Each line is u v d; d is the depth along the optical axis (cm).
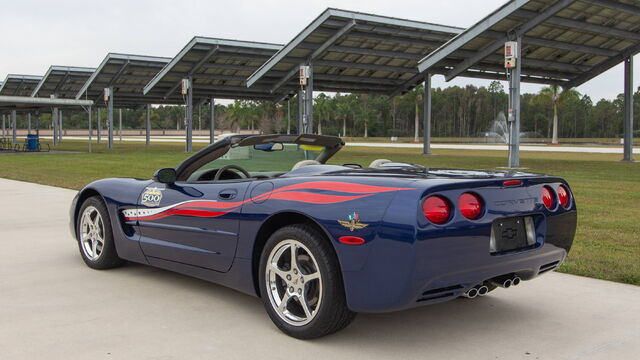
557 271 448
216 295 378
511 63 1703
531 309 350
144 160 2177
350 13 2133
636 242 560
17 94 4453
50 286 397
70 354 271
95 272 439
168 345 285
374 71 2881
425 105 2872
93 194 461
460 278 268
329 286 279
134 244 409
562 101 6488
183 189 374
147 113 4641
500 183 284
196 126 13425
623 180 1270
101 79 3491
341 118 11012
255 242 319
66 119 12312
